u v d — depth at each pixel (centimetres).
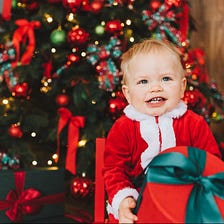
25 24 187
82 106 189
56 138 193
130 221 99
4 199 162
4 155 185
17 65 188
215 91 222
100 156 152
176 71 116
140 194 100
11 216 163
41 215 169
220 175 99
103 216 161
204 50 276
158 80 114
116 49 185
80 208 206
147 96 114
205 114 206
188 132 118
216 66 275
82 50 192
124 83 122
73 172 191
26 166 194
